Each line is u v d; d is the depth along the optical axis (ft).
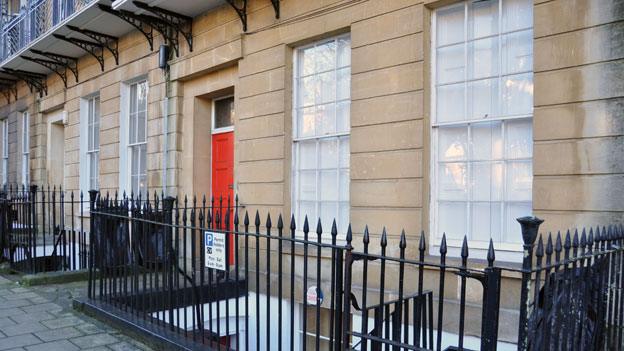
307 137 21.43
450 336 15.84
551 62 14.19
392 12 17.84
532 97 15.11
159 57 28.09
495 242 15.76
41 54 36.01
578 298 9.83
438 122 17.15
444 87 17.16
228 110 27.25
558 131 13.99
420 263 9.52
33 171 43.75
